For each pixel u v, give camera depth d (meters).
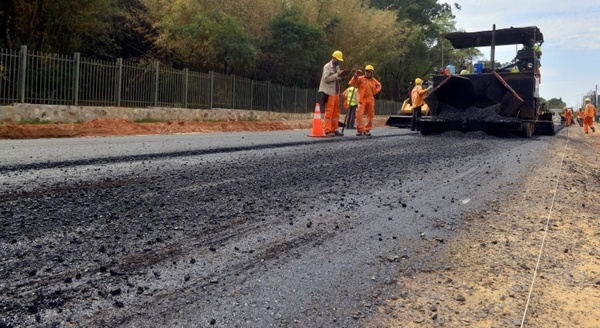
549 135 16.88
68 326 2.00
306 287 2.57
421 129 14.19
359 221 3.90
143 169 5.93
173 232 3.35
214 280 2.57
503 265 3.10
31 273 2.49
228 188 4.92
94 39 21.03
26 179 4.93
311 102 28.89
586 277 3.00
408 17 49.31
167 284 2.49
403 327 2.22
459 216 4.25
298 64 27.02
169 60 23.80
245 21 25.03
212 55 22.06
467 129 13.53
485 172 6.70
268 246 3.19
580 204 5.11
